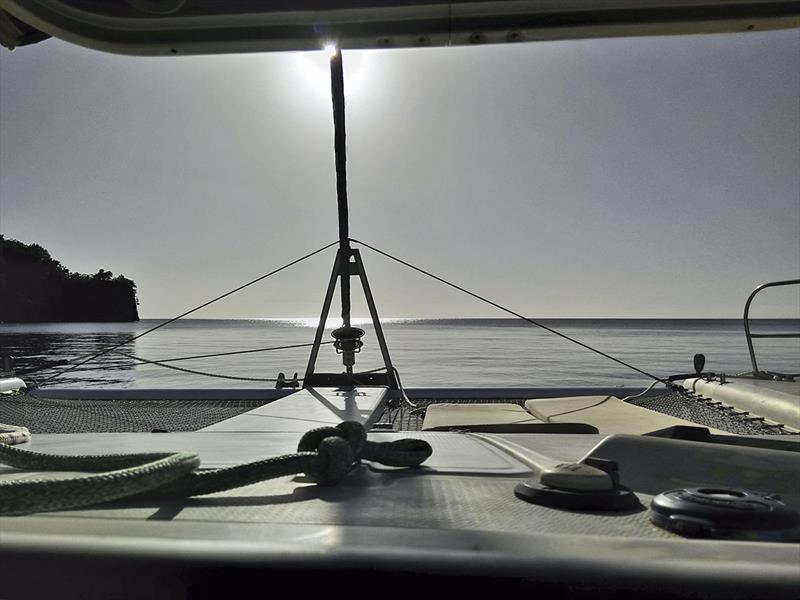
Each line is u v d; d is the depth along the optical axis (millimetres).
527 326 150875
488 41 1566
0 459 1066
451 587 514
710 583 502
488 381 27656
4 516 707
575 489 845
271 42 1603
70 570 550
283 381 4445
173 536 598
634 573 510
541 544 564
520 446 1432
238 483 879
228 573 531
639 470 1021
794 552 555
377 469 1140
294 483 1015
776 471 991
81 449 1484
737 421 3172
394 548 551
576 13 1513
